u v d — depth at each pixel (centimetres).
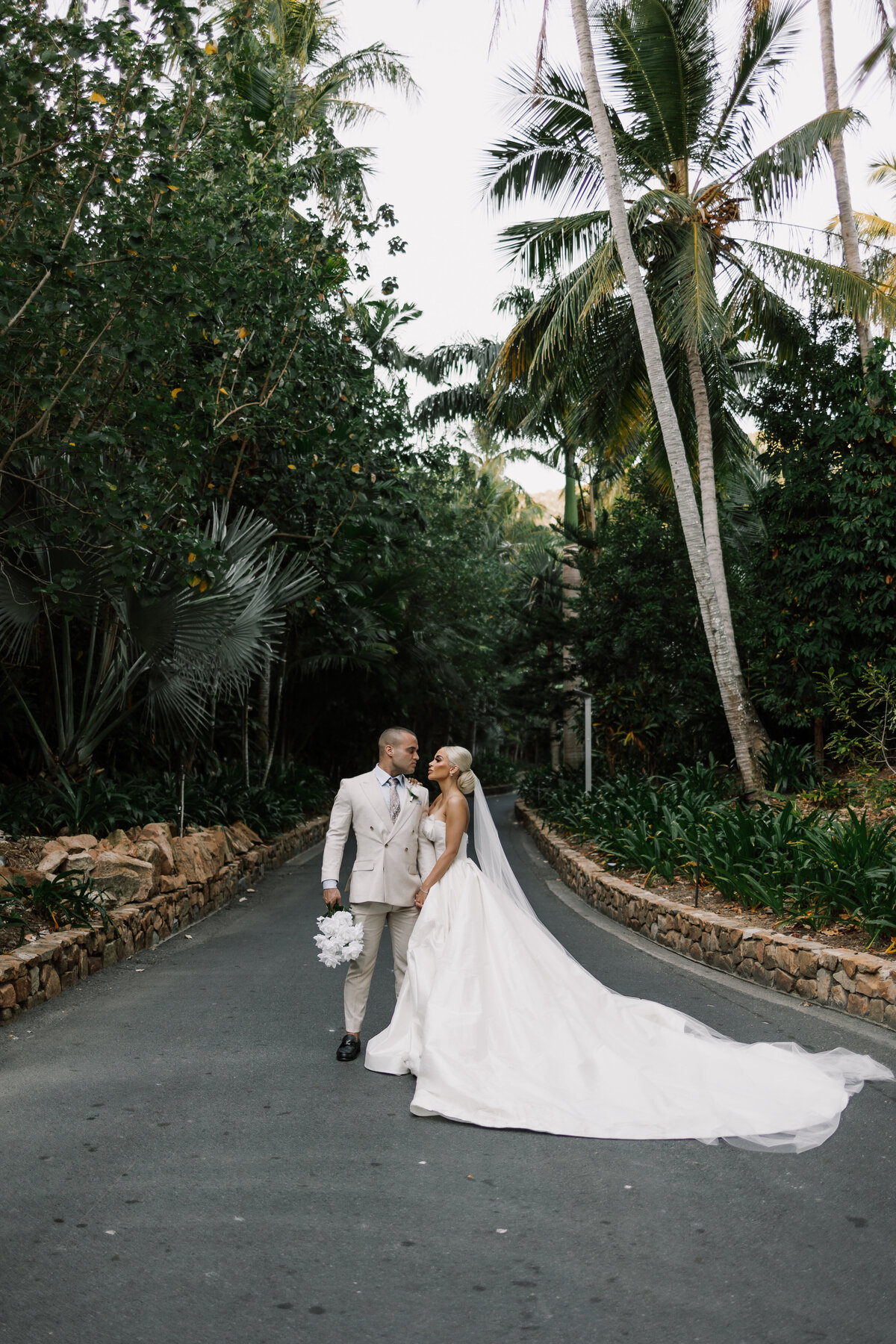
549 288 1691
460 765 574
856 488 1504
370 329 1551
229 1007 663
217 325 1075
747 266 1616
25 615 1015
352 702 2686
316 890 1299
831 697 1508
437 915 541
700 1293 298
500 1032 495
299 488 1425
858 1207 356
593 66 1454
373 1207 358
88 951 755
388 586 2112
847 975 645
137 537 851
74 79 799
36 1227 341
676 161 1617
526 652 2353
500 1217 351
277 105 1361
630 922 1025
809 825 922
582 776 2344
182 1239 333
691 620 1836
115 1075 514
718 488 2075
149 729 1483
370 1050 532
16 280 771
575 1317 286
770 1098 461
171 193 864
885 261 1833
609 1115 444
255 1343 273
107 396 929
